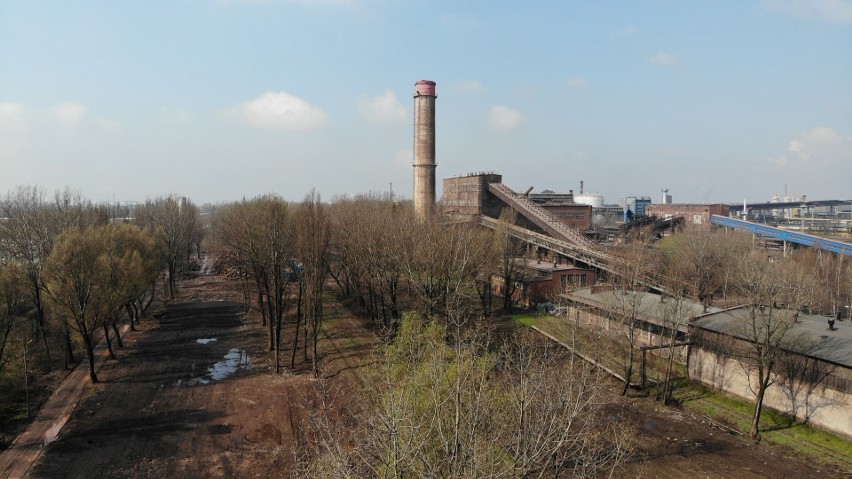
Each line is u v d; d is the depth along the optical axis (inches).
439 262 2037.4
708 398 1563.7
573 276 2810.0
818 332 1480.1
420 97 3959.2
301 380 1782.7
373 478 690.8
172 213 3560.5
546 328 2241.6
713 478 1141.7
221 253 3686.0
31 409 1560.0
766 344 1330.0
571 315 2233.0
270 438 1363.2
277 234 1972.2
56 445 1338.6
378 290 2573.8
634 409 1517.0
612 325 1988.2
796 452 1241.4
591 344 1930.4
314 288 1856.5
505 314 2583.7
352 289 2933.1
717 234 3548.2
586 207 4591.5
